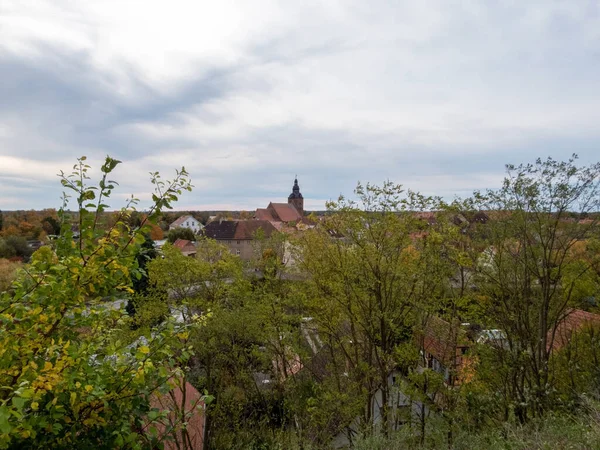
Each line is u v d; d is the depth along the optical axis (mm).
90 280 3734
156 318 11547
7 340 3070
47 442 3291
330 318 13023
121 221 3955
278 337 13547
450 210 11469
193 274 12336
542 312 12398
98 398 3436
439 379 10789
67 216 3852
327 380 13305
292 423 13586
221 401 13508
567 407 8602
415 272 11430
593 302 15273
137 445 3492
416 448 8602
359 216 11516
